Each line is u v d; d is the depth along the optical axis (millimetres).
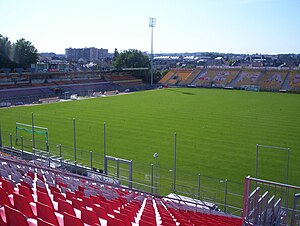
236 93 86250
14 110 57531
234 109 58812
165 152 32906
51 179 17781
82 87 93562
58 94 82938
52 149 33906
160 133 40594
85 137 38719
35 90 82375
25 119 49094
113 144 35781
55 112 55469
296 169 27953
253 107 61250
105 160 25453
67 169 25219
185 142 36500
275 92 89875
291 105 63812
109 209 12172
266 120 48562
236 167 28562
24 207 9453
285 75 99125
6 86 80000
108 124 45719
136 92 90000
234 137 38625
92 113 54500
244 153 32406
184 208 18656
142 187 24422
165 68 137000
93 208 11398
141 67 118688
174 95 81375
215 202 21656
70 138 38250
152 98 75375
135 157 31359
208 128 43312
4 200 10250
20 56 98250
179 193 23438
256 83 99000
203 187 24406
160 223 12617
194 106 62562
